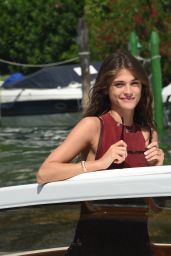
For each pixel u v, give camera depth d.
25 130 37.12
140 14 44.06
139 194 6.22
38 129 37.44
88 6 54.47
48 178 6.82
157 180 6.18
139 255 6.92
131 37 34.41
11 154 26.42
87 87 37.06
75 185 6.35
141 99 8.02
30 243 7.02
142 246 6.88
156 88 29.69
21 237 6.92
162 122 29.53
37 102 44.12
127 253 6.89
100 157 7.55
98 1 54.19
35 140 31.88
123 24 44.66
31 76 45.12
